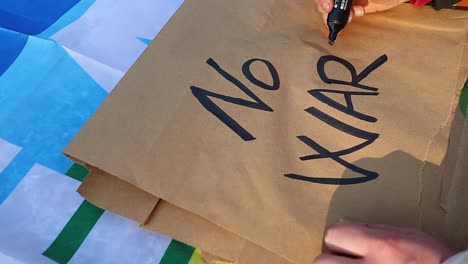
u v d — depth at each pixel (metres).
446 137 0.40
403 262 0.30
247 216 0.35
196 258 0.37
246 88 0.42
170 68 0.42
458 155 0.39
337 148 0.39
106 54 0.48
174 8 0.54
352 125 0.40
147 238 0.37
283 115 0.41
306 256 0.34
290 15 0.48
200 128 0.39
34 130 0.42
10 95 0.44
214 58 0.43
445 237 0.35
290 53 0.45
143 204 0.36
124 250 0.37
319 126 0.40
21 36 0.47
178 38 0.44
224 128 0.39
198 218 0.36
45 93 0.44
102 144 0.37
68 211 0.38
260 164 0.37
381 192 0.37
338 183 0.37
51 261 0.35
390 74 0.44
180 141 0.38
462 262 0.27
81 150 0.37
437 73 0.44
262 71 0.43
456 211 0.36
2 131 0.42
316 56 0.45
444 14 0.49
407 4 0.50
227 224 0.35
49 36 0.49
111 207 0.36
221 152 0.38
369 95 0.42
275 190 0.36
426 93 0.43
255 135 0.39
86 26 0.51
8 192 0.38
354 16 0.48
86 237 0.37
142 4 0.53
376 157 0.39
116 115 0.39
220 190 0.36
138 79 0.41
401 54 0.46
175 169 0.37
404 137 0.40
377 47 0.46
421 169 0.38
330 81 0.43
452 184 0.37
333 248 0.32
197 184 0.36
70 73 0.46
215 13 0.46
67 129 0.43
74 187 0.39
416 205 0.36
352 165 0.38
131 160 0.37
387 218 0.36
